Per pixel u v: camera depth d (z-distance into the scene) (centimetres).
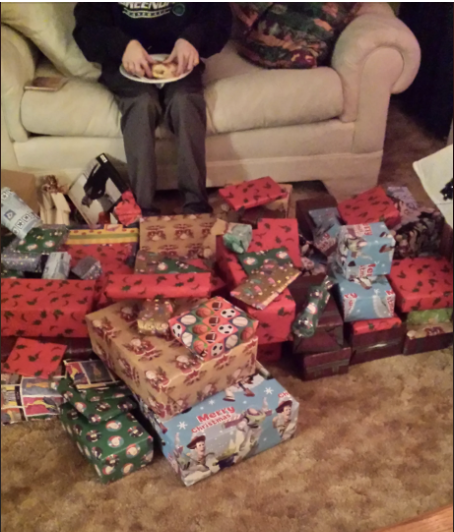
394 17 145
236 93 157
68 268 138
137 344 109
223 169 168
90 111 163
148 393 105
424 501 104
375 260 129
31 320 122
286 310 120
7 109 161
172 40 158
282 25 161
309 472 109
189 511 102
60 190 165
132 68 149
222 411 107
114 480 107
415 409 122
